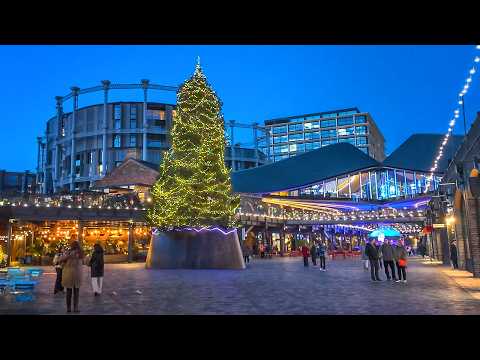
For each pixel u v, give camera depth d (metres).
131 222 40.75
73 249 10.92
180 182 29.44
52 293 15.05
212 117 30.61
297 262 37.09
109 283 18.44
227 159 123.19
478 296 13.19
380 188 78.31
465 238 25.02
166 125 105.06
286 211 67.31
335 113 171.12
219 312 10.52
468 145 18.70
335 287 16.14
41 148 125.44
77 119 107.62
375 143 179.00
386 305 11.39
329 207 70.94
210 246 28.94
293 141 174.00
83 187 104.38
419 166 73.88
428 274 22.17
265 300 12.66
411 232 75.38
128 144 102.75
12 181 121.69
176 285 17.39
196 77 30.98
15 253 38.00
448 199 26.69
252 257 47.75
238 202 31.11
